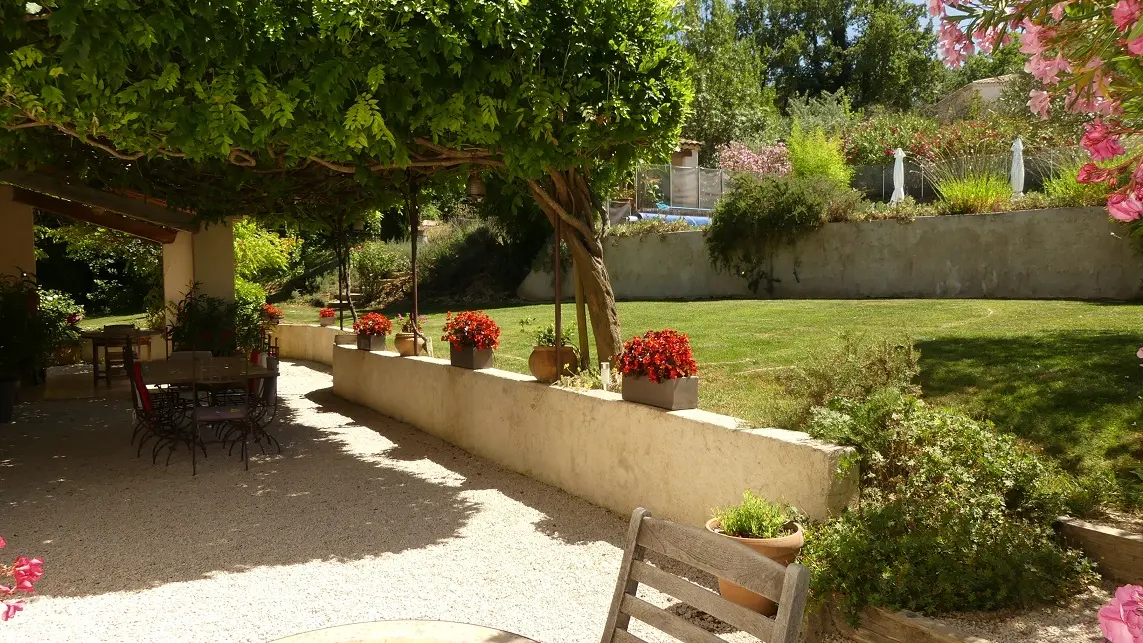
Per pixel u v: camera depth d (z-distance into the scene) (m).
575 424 5.84
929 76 41.53
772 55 44.38
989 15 2.21
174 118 4.65
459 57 5.06
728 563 1.77
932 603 3.07
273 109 4.75
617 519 5.28
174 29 4.20
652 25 5.79
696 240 16.47
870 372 4.76
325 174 7.88
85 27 3.95
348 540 4.94
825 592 3.32
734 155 23.45
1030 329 7.16
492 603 3.93
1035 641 2.83
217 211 8.84
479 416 7.26
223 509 5.64
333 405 10.45
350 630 2.12
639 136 5.88
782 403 4.68
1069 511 3.58
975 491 3.56
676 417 4.81
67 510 5.60
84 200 9.71
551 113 5.43
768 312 11.15
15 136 5.50
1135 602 1.58
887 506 3.55
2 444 7.87
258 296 15.52
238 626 3.68
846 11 45.59
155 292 15.85
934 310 9.91
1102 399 4.63
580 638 3.54
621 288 17.91
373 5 4.69
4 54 4.17
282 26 4.62
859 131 23.00
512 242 21.05
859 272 14.03
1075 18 2.01
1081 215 11.21
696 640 1.81
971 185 13.24
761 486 4.16
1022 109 20.05
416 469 6.83
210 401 8.00
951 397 5.16
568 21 5.40
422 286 22.88
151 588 4.15
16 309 10.91
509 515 5.43
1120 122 2.02
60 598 4.02
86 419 9.30
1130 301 9.78
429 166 7.14
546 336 6.79
